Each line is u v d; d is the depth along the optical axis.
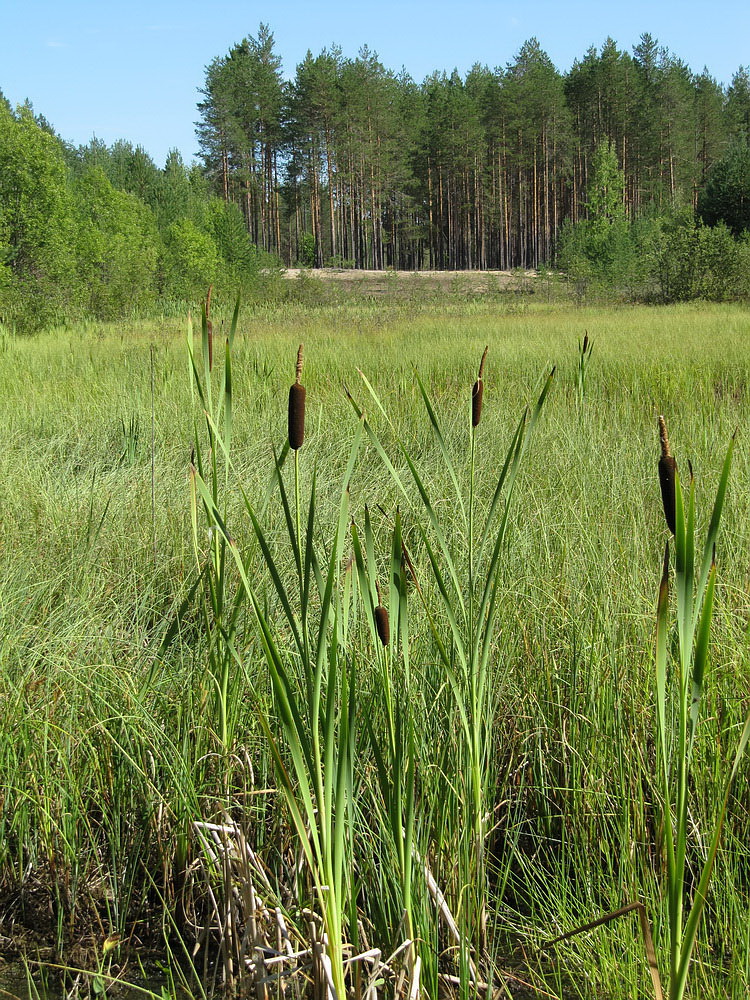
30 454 6.86
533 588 3.81
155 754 3.00
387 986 2.29
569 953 2.45
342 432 7.47
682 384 9.98
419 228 74.69
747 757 2.93
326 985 2.05
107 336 17.94
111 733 3.06
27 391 10.11
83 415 8.84
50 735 3.06
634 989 2.22
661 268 33.56
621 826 2.81
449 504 4.91
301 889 2.53
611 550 4.09
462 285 53.56
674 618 3.22
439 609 3.33
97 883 2.88
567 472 5.53
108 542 4.77
